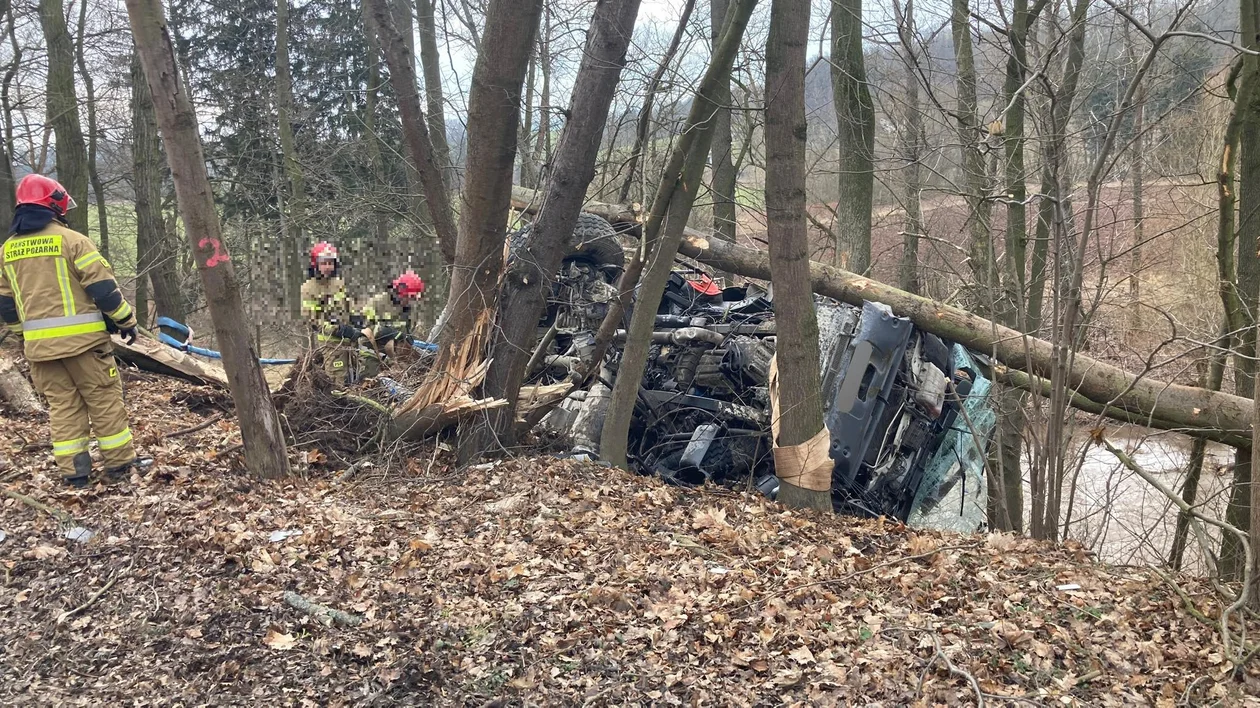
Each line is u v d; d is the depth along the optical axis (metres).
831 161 12.16
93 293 5.17
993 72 9.05
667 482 7.27
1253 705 3.44
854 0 9.38
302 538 4.65
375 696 3.36
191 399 7.97
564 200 6.57
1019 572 4.81
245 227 16.44
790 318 6.03
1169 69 7.84
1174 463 9.61
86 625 3.83
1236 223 9.83
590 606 4.09
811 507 6.14
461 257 6.54
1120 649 3.84
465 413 6.46
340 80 19.56
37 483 5.35
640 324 6.68
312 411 6.83
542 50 10.16
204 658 3.58
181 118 5.01
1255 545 4.17
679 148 6.25
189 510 4.99
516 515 5.25
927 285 11.02
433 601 4.06
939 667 3.59
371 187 14.40
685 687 3.46
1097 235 7.32
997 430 6.98
